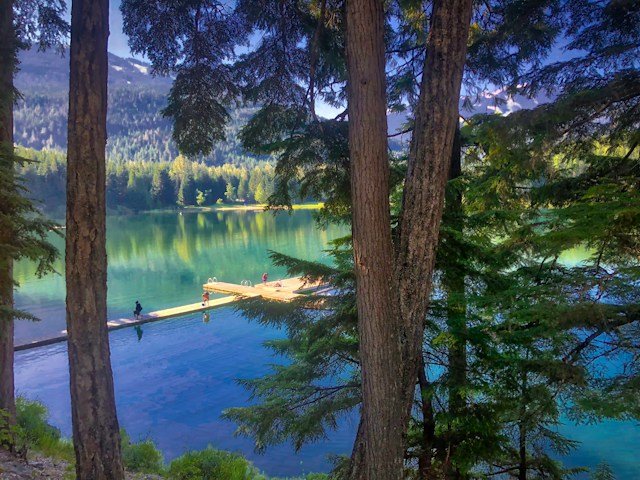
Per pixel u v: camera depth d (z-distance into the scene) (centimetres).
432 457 439
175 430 1218
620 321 352
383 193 324
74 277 404
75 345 408
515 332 410
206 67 487
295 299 483
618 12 438
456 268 459
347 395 491
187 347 1919
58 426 1198
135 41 485
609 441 1008
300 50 494
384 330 331
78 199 400
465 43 368
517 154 423
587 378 364
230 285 3045
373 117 318
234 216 9762
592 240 367
